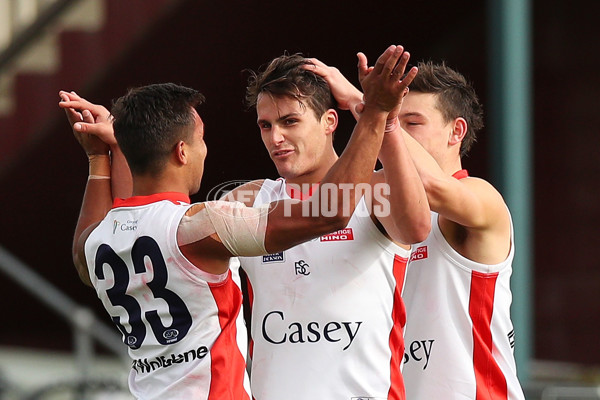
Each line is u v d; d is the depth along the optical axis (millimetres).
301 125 11898
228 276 11047
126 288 11117
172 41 28172
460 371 12766
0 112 29844
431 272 12922
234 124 29891
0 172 30359
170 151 11273
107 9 28297
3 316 36688
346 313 11898
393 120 10797
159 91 11469
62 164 30844
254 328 12406
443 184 11703
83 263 12094
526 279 19656
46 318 36469
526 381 19422
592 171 32156
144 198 11258
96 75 28594
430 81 13086
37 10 30125
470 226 12383
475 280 12773
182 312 10906
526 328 19531
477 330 12805
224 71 29281
